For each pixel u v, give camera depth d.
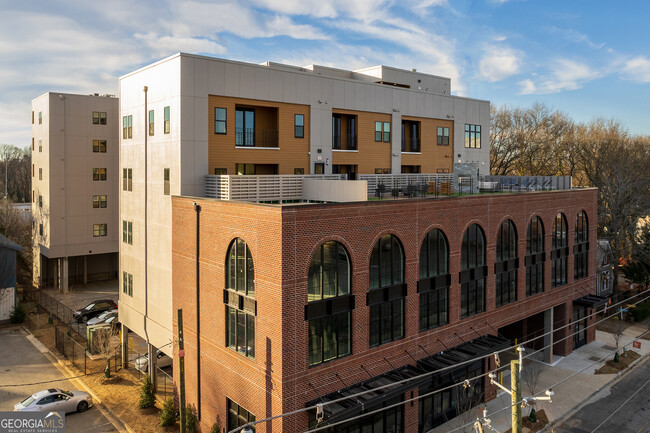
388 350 25.14
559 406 30.73
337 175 32.75
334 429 22.44
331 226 22.30
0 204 62.25
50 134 52.66
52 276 58.41
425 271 27.28
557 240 38.31
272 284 21.00
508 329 40.94
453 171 43.75
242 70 29.83
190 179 27.92
